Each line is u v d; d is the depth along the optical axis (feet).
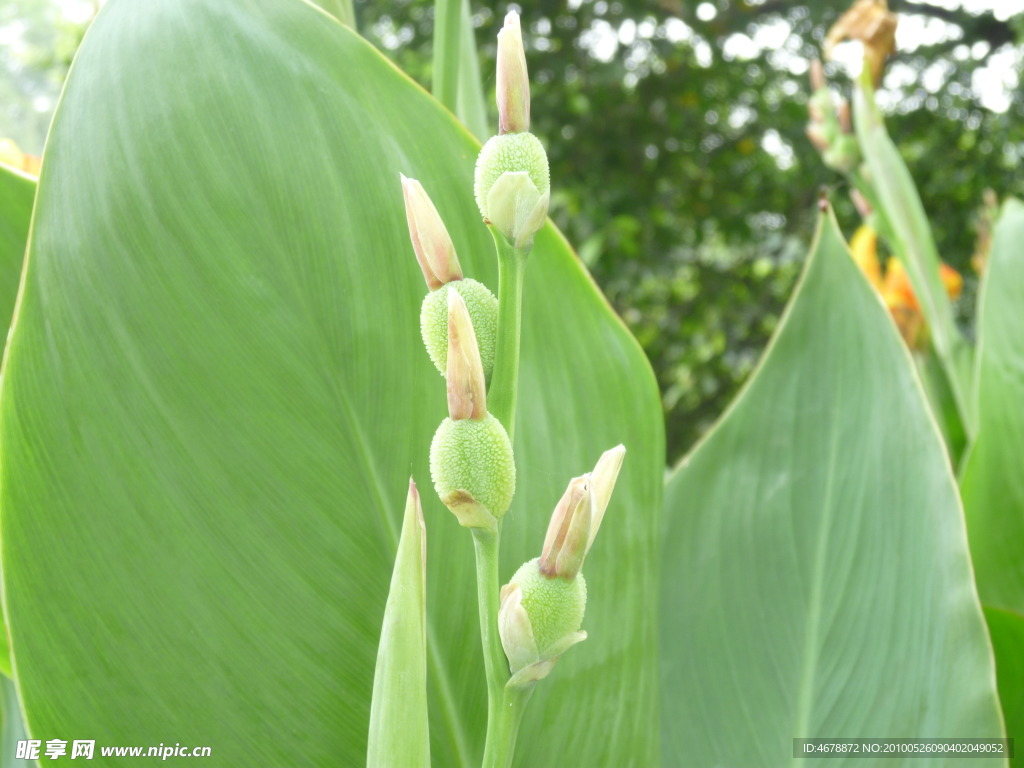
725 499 1.33
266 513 0.88
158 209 0.86
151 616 0.84
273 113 0.91
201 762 0.85
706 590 1.30
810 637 1.23
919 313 1.94
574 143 5.40
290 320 0.90
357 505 0.92
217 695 0.86
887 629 1.19
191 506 0.85
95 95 0.85
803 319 1.33
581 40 5.50
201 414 0.86
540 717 1.00
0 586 0.80
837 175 5.45
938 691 1.12
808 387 1.32
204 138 0.88
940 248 5.59
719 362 5.84
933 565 1.17
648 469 1.08
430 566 0.97
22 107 2.80
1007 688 1.26
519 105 0.62
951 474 1.18
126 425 0.84
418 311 0.95
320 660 0.89
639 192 5.55
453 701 0.98
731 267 6.09
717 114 5.82
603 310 1.05
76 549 0.82
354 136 0.93
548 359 1.04
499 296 0.64
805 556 1.27
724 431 1.36
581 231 5.26
